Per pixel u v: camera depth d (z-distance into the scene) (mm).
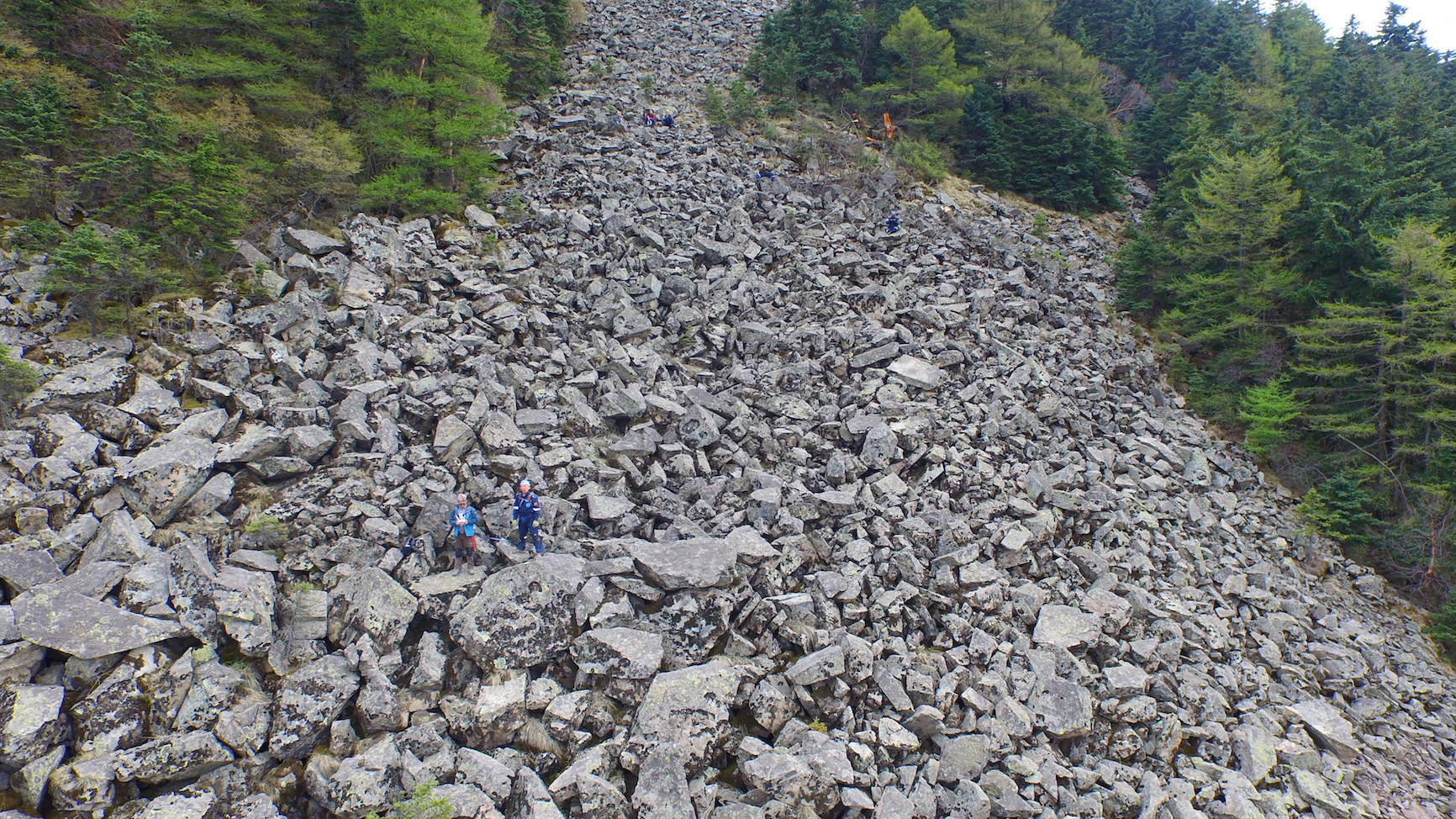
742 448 19656
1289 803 14008
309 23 28547
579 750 11453
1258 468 28906
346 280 21000
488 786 10430
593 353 21531
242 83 25391
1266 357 30750
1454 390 25922
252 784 10141
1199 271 34312
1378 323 27281
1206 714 15461
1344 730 16078
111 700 10031
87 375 14719
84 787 9164
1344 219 30297
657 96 46000
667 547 14453
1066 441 23750
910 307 28109
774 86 47469
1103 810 12812
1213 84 50094
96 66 22016
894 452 19375
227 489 13742
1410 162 36781
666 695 11719
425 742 10922
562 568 13422
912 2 50750
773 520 16578
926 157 43344
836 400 22172
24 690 9641
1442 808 15602
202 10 24562
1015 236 39000
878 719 13016
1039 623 15617
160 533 12695
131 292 16969
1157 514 22297
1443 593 24500
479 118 28672
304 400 16375
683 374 22375
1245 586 20469
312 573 13398
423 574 13555
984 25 49438
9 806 9133
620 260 27562
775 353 24516
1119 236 44406
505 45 40781
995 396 23656
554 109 40750
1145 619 17203
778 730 12570
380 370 18000
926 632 15297
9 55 19891
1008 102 50094
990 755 12828
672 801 10539
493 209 29500
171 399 14992
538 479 16219
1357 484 26766
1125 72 63969
